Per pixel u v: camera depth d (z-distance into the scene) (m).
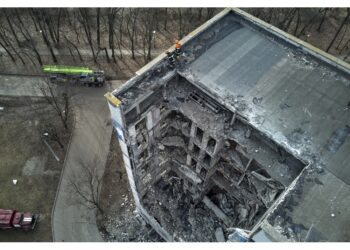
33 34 70.81
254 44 32.72
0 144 55.41
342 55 70.31
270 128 27.44
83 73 61.91
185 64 30.91
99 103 61.00
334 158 26.19
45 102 60.19
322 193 24.53
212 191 45.25
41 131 56.59
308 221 23.33
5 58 66.19
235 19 34.53
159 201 44.34
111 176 52.34
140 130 31.28
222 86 29.64
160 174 42.81
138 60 67.94
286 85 29.98
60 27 72.50
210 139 32.44
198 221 43.88
